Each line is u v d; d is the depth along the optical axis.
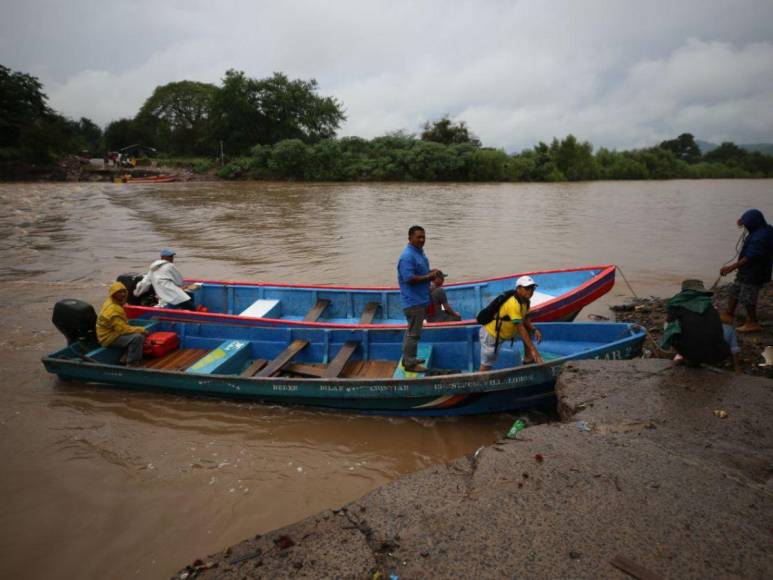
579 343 6.90
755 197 38.78
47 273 13.86
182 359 7.61
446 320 8.01
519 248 16.98
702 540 3.14
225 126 61.12
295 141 53.59
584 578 2.90
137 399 6.86
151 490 4.98
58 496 4.91
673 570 2.92
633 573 2.91
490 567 3.02
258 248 17.08
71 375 7.13
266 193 38.72
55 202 31.11
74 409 6.59
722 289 11.22
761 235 7.32
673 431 4.34
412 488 3.84
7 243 17.95
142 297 9.23
